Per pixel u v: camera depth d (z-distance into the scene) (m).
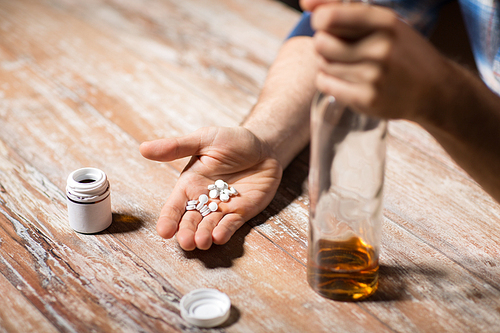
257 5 1.53
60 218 0.87
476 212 0.89
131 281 0.79
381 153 0.72
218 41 1.30
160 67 1.21
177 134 1.03
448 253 0.83
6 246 0.83
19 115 1.06
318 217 0.74
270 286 0.79
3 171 0.94
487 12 0.85
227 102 1.11
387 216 0.88
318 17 0.64
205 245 0.81
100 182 0.83
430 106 0.69
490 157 0.74
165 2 1.53
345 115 0.70
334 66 0.65
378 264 0.79
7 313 0.76
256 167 0.89
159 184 0.93
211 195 0.85
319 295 0.78
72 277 0.79
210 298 0.77
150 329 0.74
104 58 1.23
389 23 0.63
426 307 0.77
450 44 0.99
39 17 1.40
